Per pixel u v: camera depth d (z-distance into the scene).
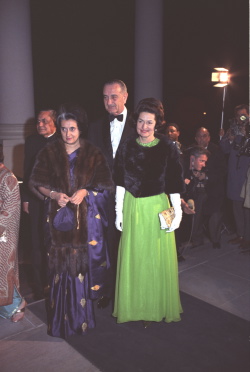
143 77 8.89
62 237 2.70
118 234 3.43
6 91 8.44
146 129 2.66
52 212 2.69
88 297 2.88
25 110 8.62
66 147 2.73
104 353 2.69
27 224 6.35
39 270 3.60
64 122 2.59
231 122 4.83
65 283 2.80
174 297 2.99
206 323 3.06
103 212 2.83
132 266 2.85
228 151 4.87
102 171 2.74
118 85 3.09
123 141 3.09
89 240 2.76
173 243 2.92
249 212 4.50
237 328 3.01
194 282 3.79
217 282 3.79
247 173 4.34
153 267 2.82
